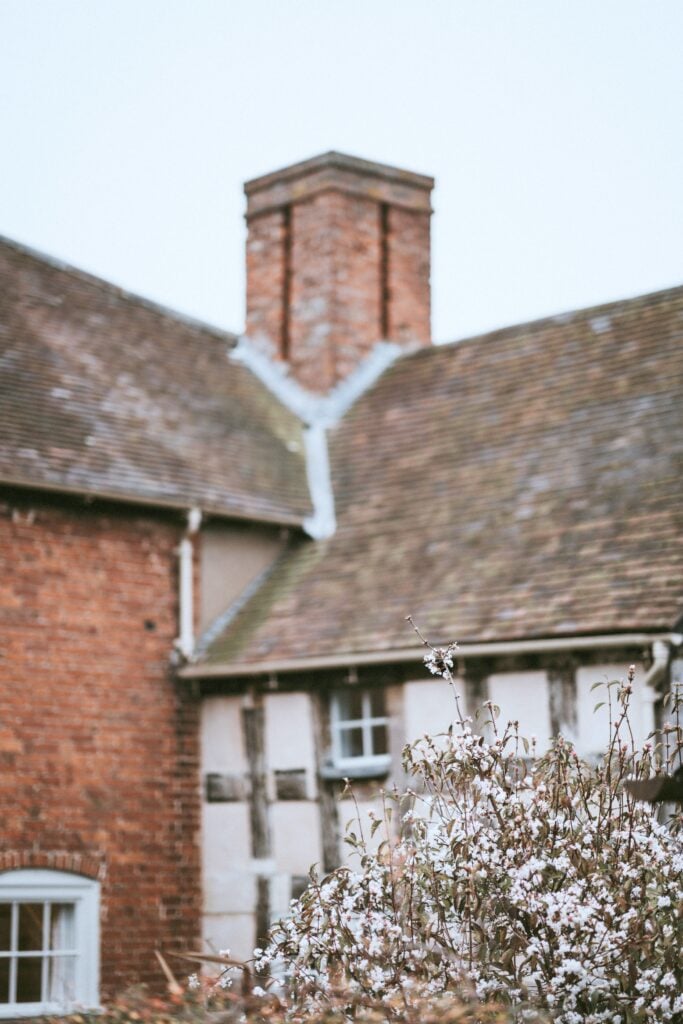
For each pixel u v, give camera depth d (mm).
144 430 15406
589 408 15398
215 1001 8000
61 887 13297
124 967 13531
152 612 14430
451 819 8195
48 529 13797
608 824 8188
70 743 13570
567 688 12227
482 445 15797
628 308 16719
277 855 13828
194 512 14633
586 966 7723
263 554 15672
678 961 7910
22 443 13883
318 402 17812
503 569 13438
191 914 14117
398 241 18984
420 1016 6980
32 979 13055
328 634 13836
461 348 17859
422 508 15250
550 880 7969
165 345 17625
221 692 14438
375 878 8305
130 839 13812
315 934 8109
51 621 13648
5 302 16266
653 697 11633
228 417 16812
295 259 18547
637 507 13312
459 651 12594
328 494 16391
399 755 13148
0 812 12992
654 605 11852
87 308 17297
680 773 10539
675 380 15008
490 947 7984
